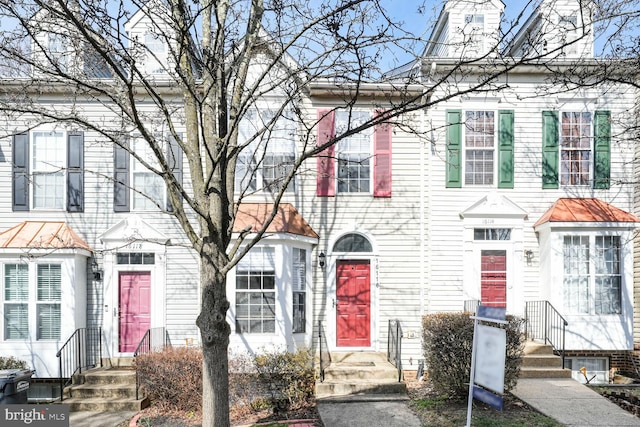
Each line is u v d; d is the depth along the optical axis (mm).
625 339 10195
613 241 10438
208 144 5980
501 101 11094
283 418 7734
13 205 10789
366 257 11008
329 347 10758
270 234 9930
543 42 6027
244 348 9891
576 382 8844
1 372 8000
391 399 8125
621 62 7727
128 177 10922
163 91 10742
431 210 11008
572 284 10453
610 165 11016
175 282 10781
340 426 6891
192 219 10883
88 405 8539
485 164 11156
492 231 11055
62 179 10984
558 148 11055
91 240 10836
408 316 10867
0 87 9688
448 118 11047
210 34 5926
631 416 6852
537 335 10578
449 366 7566
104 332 10586
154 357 8617
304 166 11078
